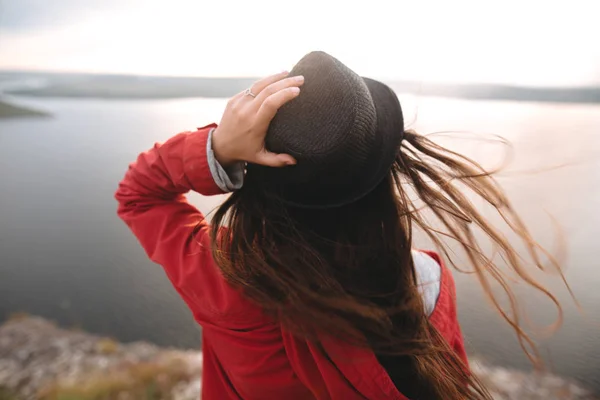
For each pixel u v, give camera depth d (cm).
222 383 101
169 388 838
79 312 2138
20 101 13038
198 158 77
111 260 2966
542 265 95
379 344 75
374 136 71
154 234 88
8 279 2659
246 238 77
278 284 72
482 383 93
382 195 78
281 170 73
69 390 862
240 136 69
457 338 96
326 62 70
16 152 6831
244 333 83
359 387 78
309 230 76
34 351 1376
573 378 772
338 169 69
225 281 80
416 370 82
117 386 853
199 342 1773
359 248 75
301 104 68
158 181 86
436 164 89
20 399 941
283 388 86
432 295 90
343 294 71
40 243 3353
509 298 96
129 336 1841
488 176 90
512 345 938
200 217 92
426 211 90
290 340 81
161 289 2464
